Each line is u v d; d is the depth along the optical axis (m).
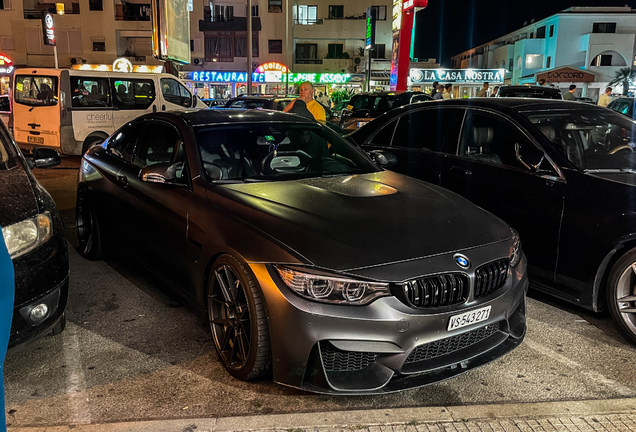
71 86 10.48
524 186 3.82
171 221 3.29
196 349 3.11
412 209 2.93
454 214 2.96
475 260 2.60
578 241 3.44
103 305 3.76
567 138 3.88
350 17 36.16
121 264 4.68
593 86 41.50
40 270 2.61
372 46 27.03
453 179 4.39
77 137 10.58
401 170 4.89
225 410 2.48
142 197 3.66
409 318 2.38
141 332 3.33
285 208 2.83
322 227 2.62
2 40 34.06
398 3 19.69
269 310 2.43
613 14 42.03
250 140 3.63
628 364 3.02
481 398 2.65
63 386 2.68
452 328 2.49
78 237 4.86
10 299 0.87
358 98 14.22
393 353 2.40
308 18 36.16
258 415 2.40
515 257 2.87
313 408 2.51
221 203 2.99
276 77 32.44
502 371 2.93
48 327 2.70
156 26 18.02
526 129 3.95
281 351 2.41
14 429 2.26
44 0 34.16
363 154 4.02
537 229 3.71
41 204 2.79
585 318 3.66
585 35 42.28
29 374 2.79
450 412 2.46
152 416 2.41
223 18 35.41
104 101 10.98
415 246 2.56
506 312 2.71
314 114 7.57
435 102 4.90
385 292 2.37
